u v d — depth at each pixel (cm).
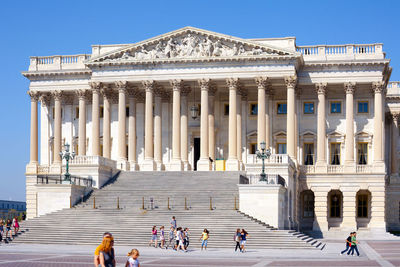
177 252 4850
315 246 5347
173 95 8075
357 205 8300
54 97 8875
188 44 8081
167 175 7456
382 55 8119
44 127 9144
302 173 8081
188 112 8756
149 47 8194
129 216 5972
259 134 7838
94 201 6350
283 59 7831
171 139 8656
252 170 6781
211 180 7162
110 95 8469
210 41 8019
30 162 8775
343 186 7981
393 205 9694
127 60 8131
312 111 8506
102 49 8594
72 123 9094
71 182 6594
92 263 3931
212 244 5269
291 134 7819
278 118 8525
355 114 8406
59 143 8806
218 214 5888
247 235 4959
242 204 6009
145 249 5116
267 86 8056
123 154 8138
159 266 3797
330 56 8244
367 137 8331
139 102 8788
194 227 5622
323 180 8031
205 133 7956
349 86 8100
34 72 8844
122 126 8156
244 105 8556
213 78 8000
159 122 8362
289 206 6856
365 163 8344
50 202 6450
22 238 5697
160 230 5438
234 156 7900
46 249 5053
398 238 7644
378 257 4669
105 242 2286
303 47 8319
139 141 8725
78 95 8769
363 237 7775
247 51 7950
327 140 8412
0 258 4269
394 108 9925
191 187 6975
